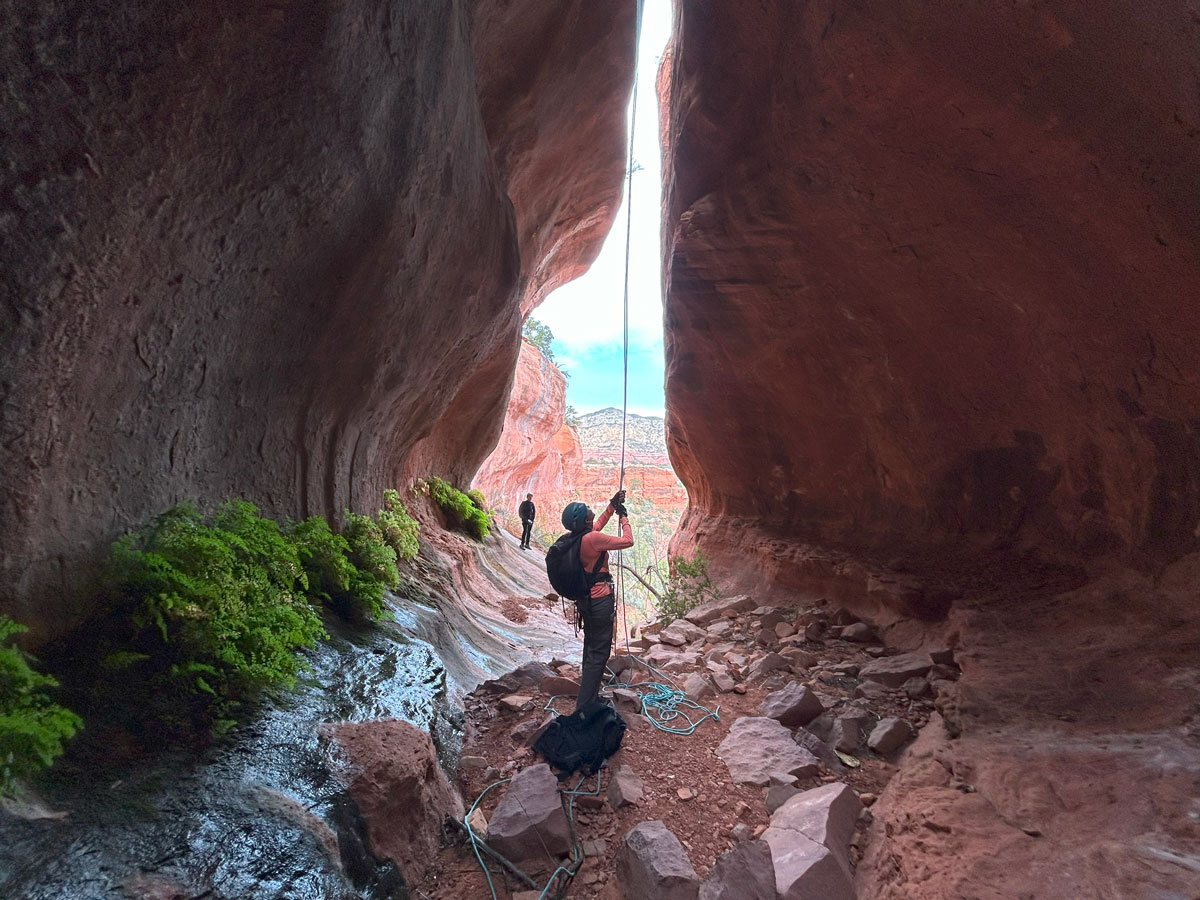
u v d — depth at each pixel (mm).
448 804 3033
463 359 8078
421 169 4656
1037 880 2223
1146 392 3836
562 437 51531
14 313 2291
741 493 8977
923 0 3471
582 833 2939
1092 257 3750
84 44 2197
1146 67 2920
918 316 5352
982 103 3658
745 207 6211
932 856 2508
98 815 2002
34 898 1674
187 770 2336
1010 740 3207
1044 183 3707
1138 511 4102
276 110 3094
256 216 3361
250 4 2697
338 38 3217
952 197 4324
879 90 4145
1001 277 4461
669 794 3223
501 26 6805
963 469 5691
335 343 4758
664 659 5375
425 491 11453
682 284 7414
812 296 6254
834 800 2879
